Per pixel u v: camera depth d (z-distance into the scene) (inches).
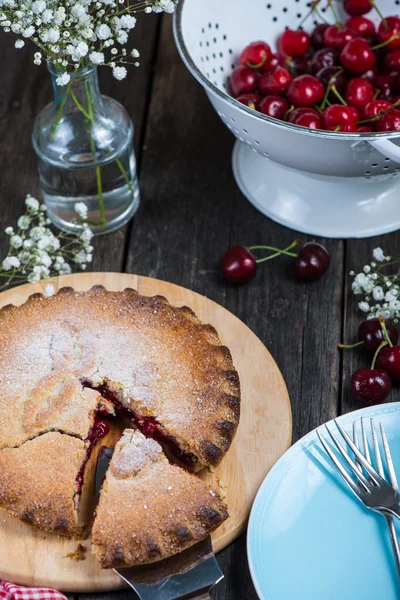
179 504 34.9
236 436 37.3
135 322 38.2
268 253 42.3
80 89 39.5
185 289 40.3
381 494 35.4
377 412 37.0
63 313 38.4
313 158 39.2
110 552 34.4
